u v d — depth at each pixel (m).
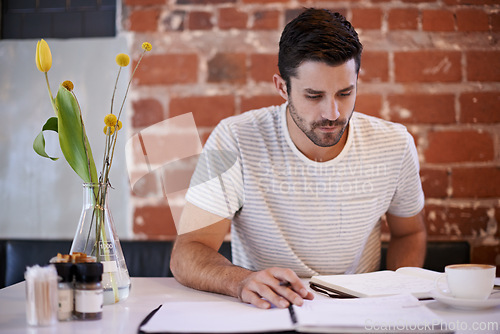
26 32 2.06
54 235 1.99
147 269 1.75
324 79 1.18
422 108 1.90
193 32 1.93
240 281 1.07
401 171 1.46
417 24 1.90
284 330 0.80
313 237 1.39
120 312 0.96
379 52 1.90
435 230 1.90
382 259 1.73
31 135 2.00
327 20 1.20
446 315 0.89
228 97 1.92
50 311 0.87
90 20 2.05
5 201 2.00
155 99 1.94
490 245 1.89
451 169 1.90
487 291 0.93
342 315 0.85
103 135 1.96
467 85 1.90
